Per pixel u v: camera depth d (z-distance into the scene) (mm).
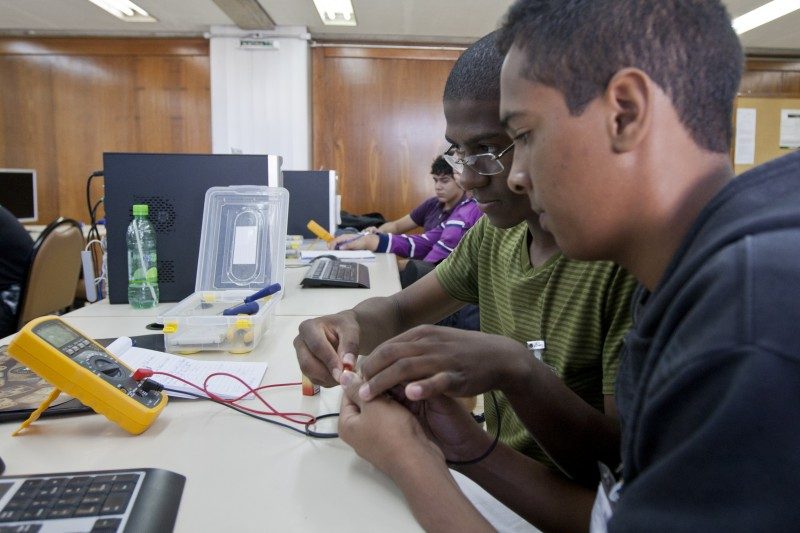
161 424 713
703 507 324
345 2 4184
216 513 513
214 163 1450
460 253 1167
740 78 445
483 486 751
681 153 426
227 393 808
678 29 419
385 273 2068
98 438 670
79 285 3160
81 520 464
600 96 422
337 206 3705
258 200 1438
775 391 305
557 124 438
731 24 449
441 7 4105
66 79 4824
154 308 1407
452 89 855
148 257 1449
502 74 491
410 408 687
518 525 710
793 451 303
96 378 675
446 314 1203
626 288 742
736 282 335
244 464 610
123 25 4590
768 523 303
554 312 849
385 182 5016
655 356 402
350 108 4945
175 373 865
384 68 4910
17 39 4762
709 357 328
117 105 4859
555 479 765
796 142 5055
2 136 4848
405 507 531
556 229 469
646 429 383
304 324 888
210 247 1412
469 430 738
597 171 432
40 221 4906
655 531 342
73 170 4895
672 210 430
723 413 316
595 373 814
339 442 669
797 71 5047
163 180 1439
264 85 4766
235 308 1060
